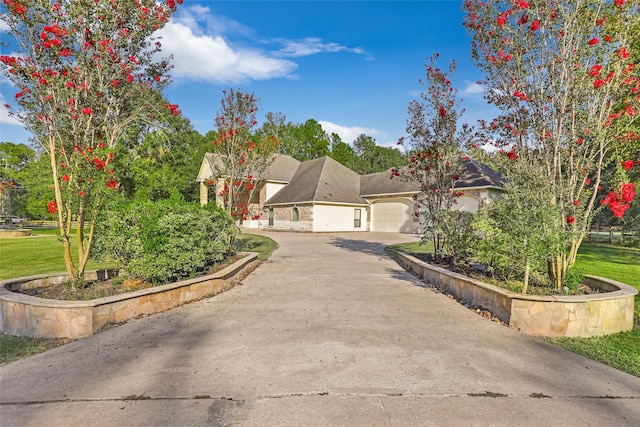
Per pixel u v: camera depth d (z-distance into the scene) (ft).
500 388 10.11
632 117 18.98
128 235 19.66
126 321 16.29
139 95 20.54
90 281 21.18
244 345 13.25
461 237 26.12
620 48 18.34
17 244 50.42
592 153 19.48
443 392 9.81
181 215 21.49
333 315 17.38
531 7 19.51
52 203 18.66
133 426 8.16
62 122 17.80
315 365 11.47
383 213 86.07
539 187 18.56
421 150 32.71
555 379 10.77
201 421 8.35
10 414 8.70
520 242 17.52
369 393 9.69
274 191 98.02
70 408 8.95
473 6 21.71
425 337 14.34
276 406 9.00
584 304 15.15
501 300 16.66
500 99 22.07
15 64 16.57
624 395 9.87
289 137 170.19
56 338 14.32
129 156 50.96
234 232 32.78
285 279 26.89
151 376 10.68
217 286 22.61
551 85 19.31
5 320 15.33
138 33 18.95
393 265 34.06
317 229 79.87
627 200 16.74
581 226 19.01
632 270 31.89
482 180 62.08
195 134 121.60
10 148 133.39
